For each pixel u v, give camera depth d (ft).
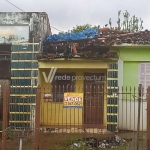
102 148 30.53
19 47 43.09
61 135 34.09
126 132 40.83
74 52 43.98
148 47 42.88
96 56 41.24
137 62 43.83
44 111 44.27
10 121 42.19
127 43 41.91
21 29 46.32
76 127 37.19
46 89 44.86
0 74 46.88
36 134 27.76
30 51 42.91
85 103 43.86
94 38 46.80
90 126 37.19
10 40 46.14
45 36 52.08
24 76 42.78
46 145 29.86
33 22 46.24
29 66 42.80
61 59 41.96
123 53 43.57
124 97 43.37
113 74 41.75
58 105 44.24
